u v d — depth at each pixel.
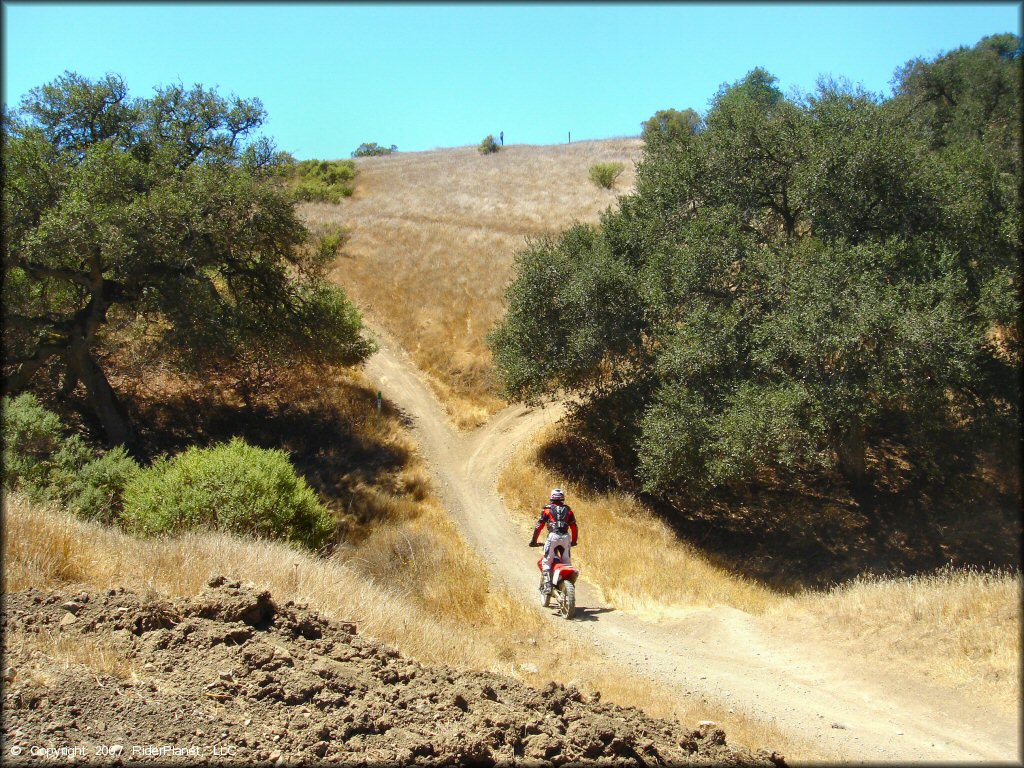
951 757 6.48
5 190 17.11
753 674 9.25
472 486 20.97
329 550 14.03
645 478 19.25
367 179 57.88
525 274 21.78
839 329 15.11
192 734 4.54
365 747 4.75
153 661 5.36
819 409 15.50
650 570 14.95
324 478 20.42
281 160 21.86
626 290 20.08
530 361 21.69
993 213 18.08
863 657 9.07
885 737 7.03
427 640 8.07
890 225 17.72
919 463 22.05
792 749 6.72
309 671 5.54
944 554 17.86
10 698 4.56
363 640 6.81
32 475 13.77
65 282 20.97
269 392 25.12
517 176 57.97
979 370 18.47
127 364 24.89
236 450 13.27
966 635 8.66
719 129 19.30
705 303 17.55
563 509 12.73
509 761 4.94
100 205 17.66
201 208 19.16
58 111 19.78
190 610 6.20
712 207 19.39
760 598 14.32
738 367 17.55
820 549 18.31
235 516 12.04
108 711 4.64
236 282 22.83
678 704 8.05
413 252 37.53
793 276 16.17
